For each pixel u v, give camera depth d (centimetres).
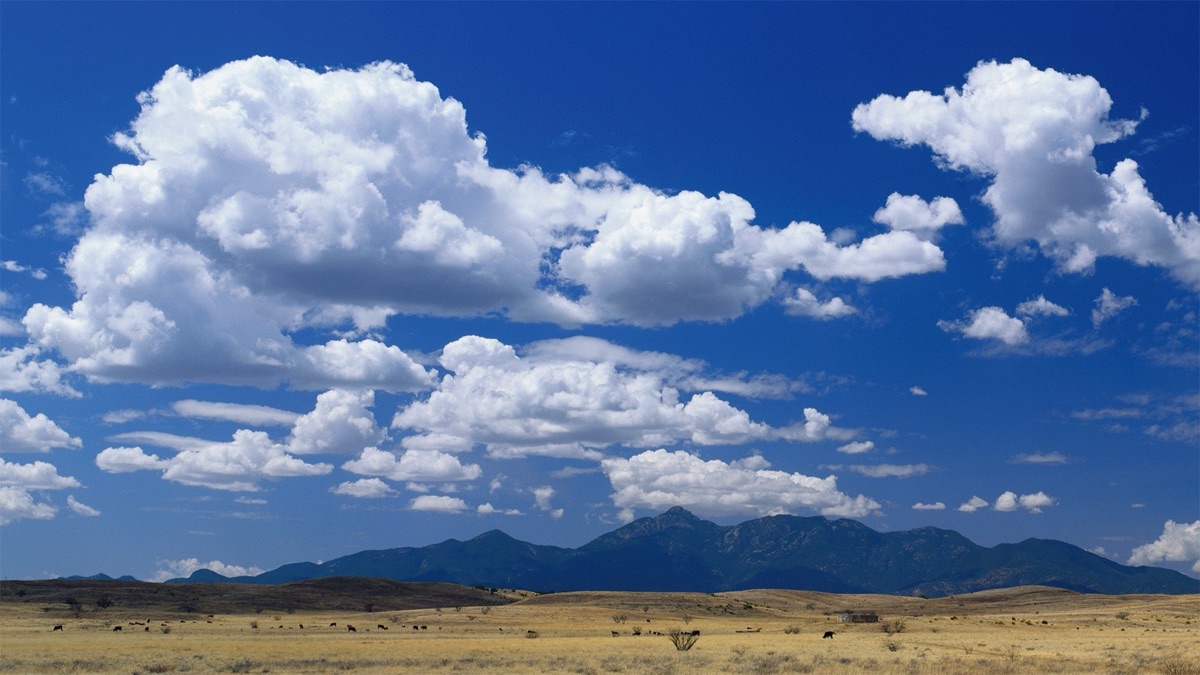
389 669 8019
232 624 19425
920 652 9962
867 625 18825
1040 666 7700
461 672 7706
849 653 9862
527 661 8781
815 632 17600
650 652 10450
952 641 12900
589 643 12888
